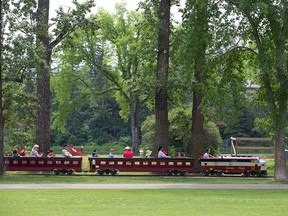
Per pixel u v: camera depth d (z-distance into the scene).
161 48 41.94
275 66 32.34
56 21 40.59
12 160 38.88
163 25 41.97
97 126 102.06
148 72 44.84
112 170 38.78
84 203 21.89
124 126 103.44
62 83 72.12
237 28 34.25
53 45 41.50
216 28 34.38
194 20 36.12
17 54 36.31
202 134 42.94
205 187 30.06
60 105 73.19
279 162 35.28
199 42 35.88
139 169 38.97
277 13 32.34
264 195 26.14
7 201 22.39
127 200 23.11
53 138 100.12
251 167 39.22
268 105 36.09
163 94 41.69
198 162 41.66
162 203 22.16
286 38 32.72
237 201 23.08
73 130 101.19
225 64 36.66
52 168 38.84
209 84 36.81
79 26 41.28
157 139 41.88
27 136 45.94
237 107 35.84
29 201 22.41
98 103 106.06
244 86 36.06
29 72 37.25
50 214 18.61
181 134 53.28
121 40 69.50
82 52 70.75
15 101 39.38
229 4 34.22
